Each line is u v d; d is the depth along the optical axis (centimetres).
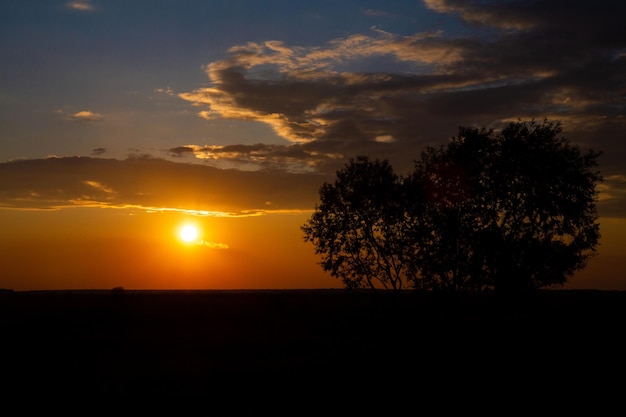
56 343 4666
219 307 10288
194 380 2845
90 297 15150
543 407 2156
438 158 4397
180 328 6412
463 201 4231
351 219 4838
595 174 4131
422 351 3538
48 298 14738
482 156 4231
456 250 4128
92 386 2709
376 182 4747
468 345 3656
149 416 2108
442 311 4341
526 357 3191
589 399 2283
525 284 4081
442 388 2502
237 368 3228
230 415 2108
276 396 2427
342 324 6662
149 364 3469
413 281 4419
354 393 2448
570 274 4138
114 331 6019
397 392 2445
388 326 4884
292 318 7925
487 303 4288
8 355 3931
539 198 4047
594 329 4144
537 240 4019
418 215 4525
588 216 4125
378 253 4788
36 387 2694
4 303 11969
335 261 4831
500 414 2061
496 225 4094
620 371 2803
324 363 3316
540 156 4059
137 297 14338
